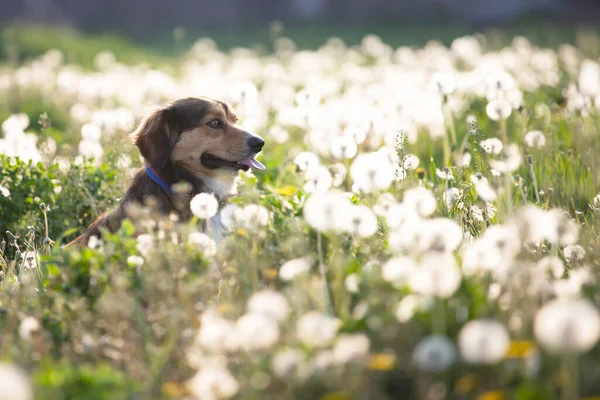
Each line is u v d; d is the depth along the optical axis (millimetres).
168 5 58656
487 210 7859
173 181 9125
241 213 6629
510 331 5055
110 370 4918
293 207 8102
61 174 10523
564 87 16125
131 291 6074
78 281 6277
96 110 17875
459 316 5023
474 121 8891
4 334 5766
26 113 17953
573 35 40344
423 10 58219
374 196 8164
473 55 23266
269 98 17500
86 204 10000
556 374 4492
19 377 4062
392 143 10008
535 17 53812
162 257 6082
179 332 5602
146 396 4762
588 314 3816
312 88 18203
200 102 9344
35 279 7312
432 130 12820
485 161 8352
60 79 20078
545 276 5879
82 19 56875
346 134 9766
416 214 5922
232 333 4867
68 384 4656
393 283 5375
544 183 9625
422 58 26016
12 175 9891
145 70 27984
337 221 5496
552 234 5586
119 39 42188
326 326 4598
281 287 6480
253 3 60969
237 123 10719
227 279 6461
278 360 4422
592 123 11633
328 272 6367
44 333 5699
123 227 6668
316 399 4555
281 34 51562
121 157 11242
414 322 4953
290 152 13180
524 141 10273
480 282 5609
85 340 5398
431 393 4375
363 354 4445
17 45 32125
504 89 10422
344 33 51531
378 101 15961
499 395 4359
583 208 9508
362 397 4449
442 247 5430
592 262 6766
